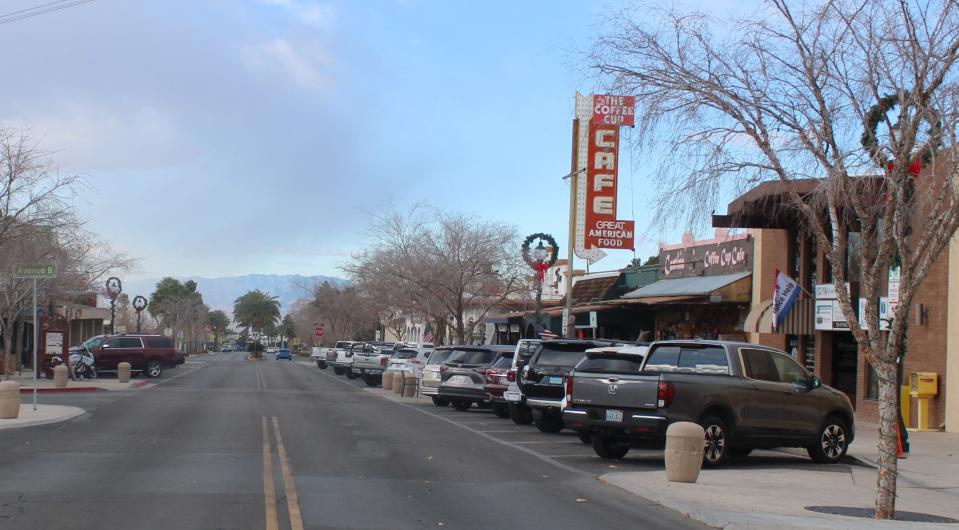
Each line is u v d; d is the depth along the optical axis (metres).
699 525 10.03
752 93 11.39
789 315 25.47
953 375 20.25
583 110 28.45
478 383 25.34
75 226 35.38
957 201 9.84
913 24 10.79
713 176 11.70
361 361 41.62
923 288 21.12
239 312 126.81
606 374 14.87
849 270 23.16
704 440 13.16
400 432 19.52
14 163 29.78
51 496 10.50
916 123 10.40
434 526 9.36
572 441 18.81
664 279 34.56
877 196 11.45
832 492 12.46
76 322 69.31
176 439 16.92
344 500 10.68
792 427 15.44
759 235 27.75
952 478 14.30
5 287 34.69
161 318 117.75
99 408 23.70
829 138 11.05
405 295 42.12
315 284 95.62
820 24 11.32
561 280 51.41
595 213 29.83
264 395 31.39
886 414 10.30
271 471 12.91
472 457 15.52
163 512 9.65
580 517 10.23
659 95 11.80
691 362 15.30
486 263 40.81
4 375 37.09
